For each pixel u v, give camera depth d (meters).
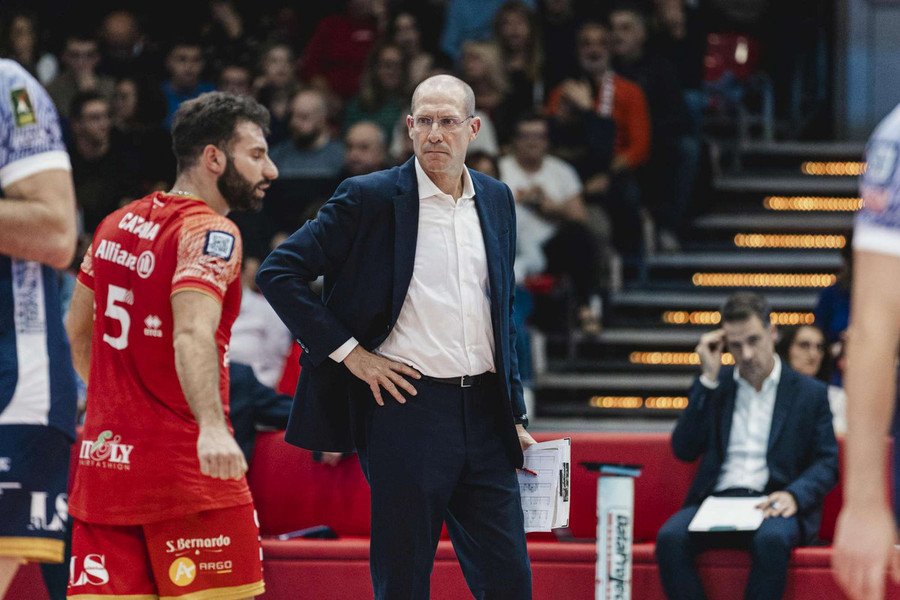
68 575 15.20
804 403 16.84
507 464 11.77
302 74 33.41
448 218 11.60
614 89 29.94
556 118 29.53
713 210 33.94
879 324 6.41
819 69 39.44
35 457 9.62
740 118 35.97
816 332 19.86
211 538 10.80
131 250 10.89
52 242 9.47
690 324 29.81
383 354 11.55
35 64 32.06
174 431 10.69
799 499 16.08
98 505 10.73
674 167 31.27
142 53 33.09
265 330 23.80
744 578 16.14
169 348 10.68
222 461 10.04
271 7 37.09
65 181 9.62
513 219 12.23
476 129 11.77
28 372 9.65
